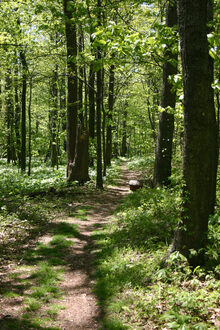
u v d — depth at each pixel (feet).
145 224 26.32
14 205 37.76
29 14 55.42
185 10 15.75
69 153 56.08
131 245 23.68
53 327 14.33
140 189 45.03
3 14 55.88
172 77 21.04
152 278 17.60
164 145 41.37
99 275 20.12
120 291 17.60
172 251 18.53
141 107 100.58
